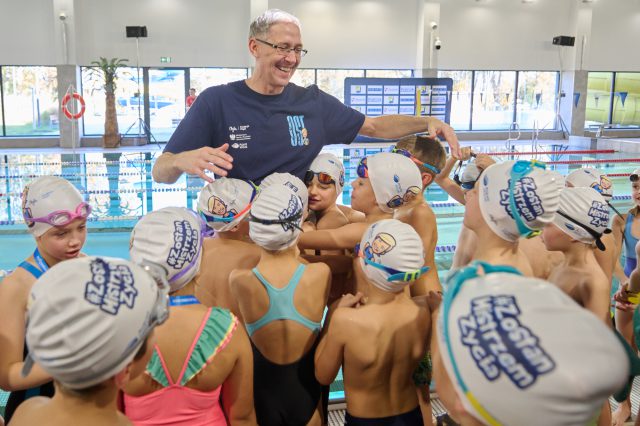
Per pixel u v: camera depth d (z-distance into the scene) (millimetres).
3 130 15859
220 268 2068
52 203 1771
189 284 1620
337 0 16844
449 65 17688
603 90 18781
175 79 16453
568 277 2035
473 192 1725
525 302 929
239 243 2115
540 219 1568
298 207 1810
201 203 2066
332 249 2170
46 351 1025
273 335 1838
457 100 18062
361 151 14438
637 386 2855
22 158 13312
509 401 885
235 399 1652
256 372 1896
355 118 2631
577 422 860
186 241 1557
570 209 1955
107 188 9695
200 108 2357
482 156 2609
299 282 1839
